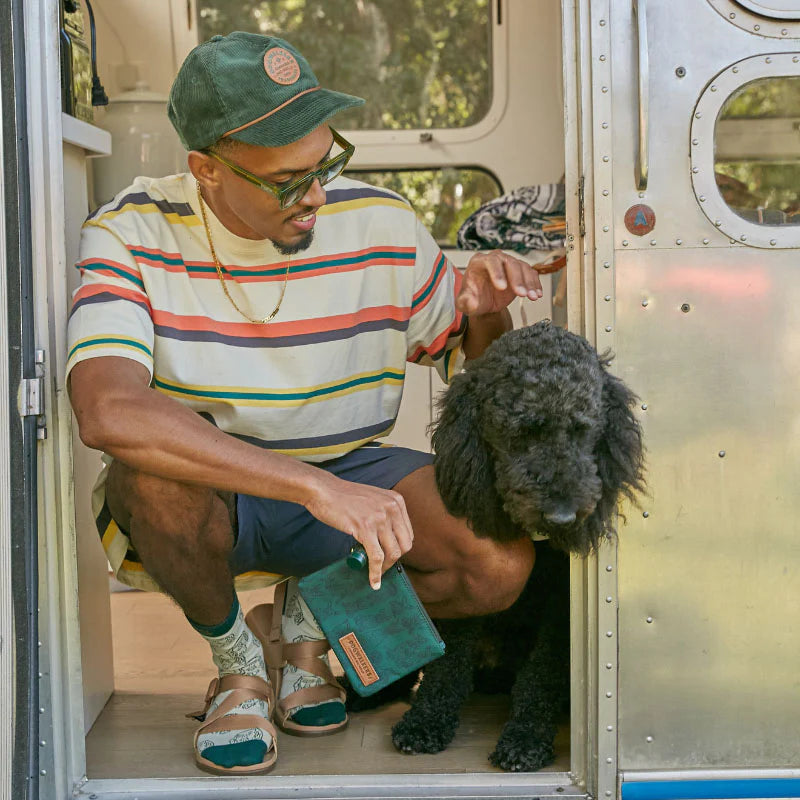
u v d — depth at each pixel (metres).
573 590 1.58
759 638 1.56
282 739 1.78
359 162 2.99
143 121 2.71
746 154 1.54
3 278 1.45
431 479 1.62
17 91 1.46
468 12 2.93
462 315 1.74
